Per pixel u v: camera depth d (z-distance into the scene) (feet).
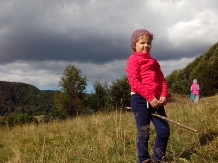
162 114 6.05
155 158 5.86
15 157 8.92
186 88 85.87
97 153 7.45
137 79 6.02
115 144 8.32
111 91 38.68
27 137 12.91
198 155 5.96
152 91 5.92
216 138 6.73
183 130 8.59
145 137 6.00
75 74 52.47
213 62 73.77
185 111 12.14
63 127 14.66
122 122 12.40
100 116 17.89
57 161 7.61
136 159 6.69
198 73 83.05
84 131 11.60
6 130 19.12
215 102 12.56
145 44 6.26
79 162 7.26
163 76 6.42
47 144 10.78
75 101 50.34
